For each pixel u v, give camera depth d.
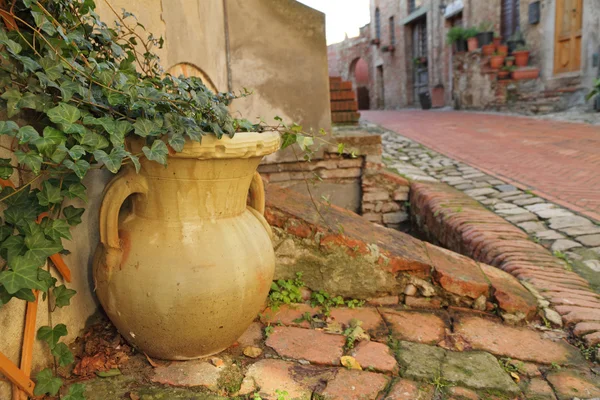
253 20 5.06
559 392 2.35
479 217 4.93
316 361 2.50
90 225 2.61
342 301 3.21
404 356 2.59
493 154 8.45
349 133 6.06
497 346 2.75
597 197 5.57
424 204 5.65
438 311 3.16
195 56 4.08
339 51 35.94
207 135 2.10
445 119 15.27
